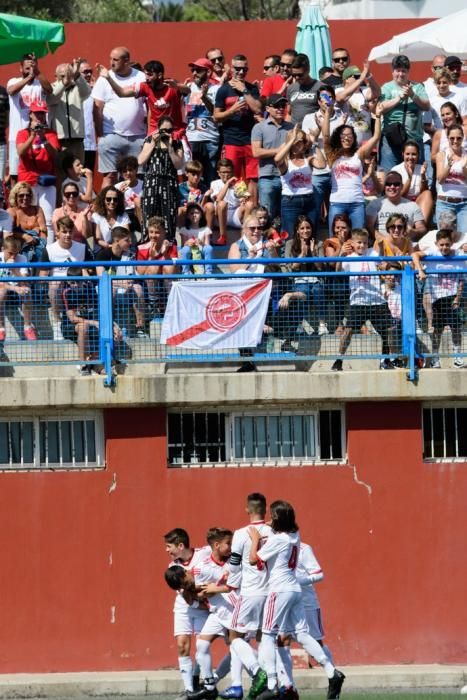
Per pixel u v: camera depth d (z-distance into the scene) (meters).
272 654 47.38
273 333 53.97
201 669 48.97
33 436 53.66
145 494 53.53
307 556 48.38
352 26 80.88
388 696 50.50
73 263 53.25
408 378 53.72
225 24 79.62
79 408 53.16
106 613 53.25
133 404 53.03
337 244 58.53
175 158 62.62
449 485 54.41
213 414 54.12
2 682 51.72
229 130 66.19
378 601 53.94
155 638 53.34
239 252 59.03
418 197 63.72
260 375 53.34
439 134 64.25
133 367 54.03
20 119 66.50
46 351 53.25
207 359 53.72
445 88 67.56
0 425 53.72
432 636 53.97
